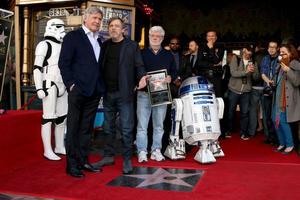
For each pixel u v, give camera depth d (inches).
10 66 284.7
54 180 159.0
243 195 136.6
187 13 431.2
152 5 337.1
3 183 154.9
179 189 144.7
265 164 189.9
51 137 221.3
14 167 181.6
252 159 202.2
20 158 187.2
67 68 158.6
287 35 409.7
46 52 199.0
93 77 162.7
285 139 220.4
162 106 196.5
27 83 269.9
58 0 253.9
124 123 170.4
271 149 234.7
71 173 165.0
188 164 189.8
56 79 200.2
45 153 201.6
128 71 169.5
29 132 195.8
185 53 277.3
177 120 200.4
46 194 138.8
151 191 142.2
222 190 143.2
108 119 178.2
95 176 165.3
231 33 426.0
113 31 169.3
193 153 223.0
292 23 408.5
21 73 272.5
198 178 161.3
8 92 292.4
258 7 416.8
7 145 177.2
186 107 197.5
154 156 200.2
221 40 430.9
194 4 427.5
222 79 262.1
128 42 171.3
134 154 213.8
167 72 196.4
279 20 411.8
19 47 269.3
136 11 284.2
